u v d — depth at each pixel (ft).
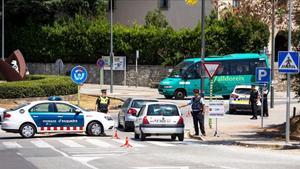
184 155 160.76
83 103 356.38
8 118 214.07
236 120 290.15
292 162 145.48
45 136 223.51
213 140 209.97
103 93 263.49
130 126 244.83
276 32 504.84
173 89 408.26
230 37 495.00
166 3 561.84
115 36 527.81
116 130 234.58
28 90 335.47
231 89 419.13
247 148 183.21
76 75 263.49
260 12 379.55
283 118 297.74
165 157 155.43
